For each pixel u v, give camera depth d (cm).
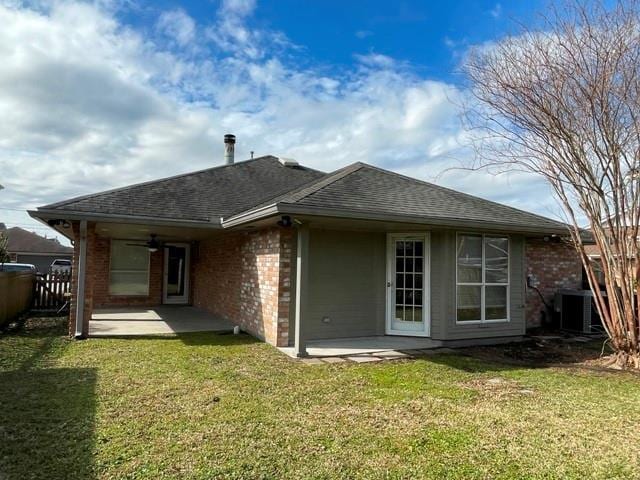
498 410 469
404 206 806
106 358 686
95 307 1430
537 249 1163
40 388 517
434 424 424
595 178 698
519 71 716
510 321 934
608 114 666
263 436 388
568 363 733
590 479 320
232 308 1100
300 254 743
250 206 1002
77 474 312
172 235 1282
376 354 761
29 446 357
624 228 696
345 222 782
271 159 1572
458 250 888
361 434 396
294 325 814
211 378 578
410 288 920
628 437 399
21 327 1007
